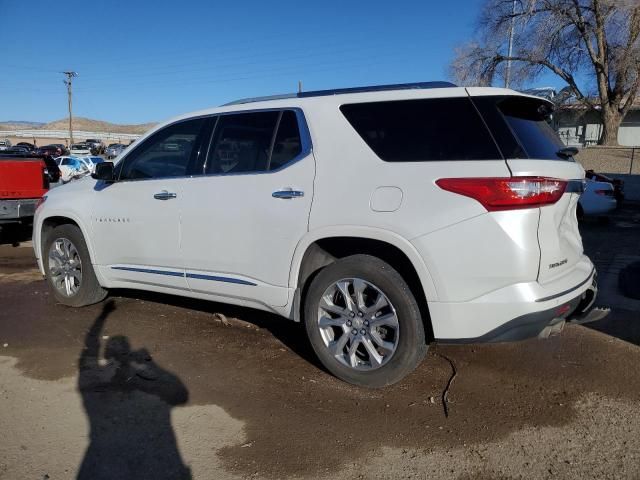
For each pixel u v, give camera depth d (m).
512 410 3.51
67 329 4.95
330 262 4.04
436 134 3.50
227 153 4.35
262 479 2.84
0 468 2.90
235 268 4.20
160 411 3.50
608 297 6.03
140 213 4.73
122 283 5.12
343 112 3.85
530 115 3.72
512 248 3.16
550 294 3.26
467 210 3.24
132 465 2.94
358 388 3.79
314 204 3.75
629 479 2.81
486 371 4.08
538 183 3.19
